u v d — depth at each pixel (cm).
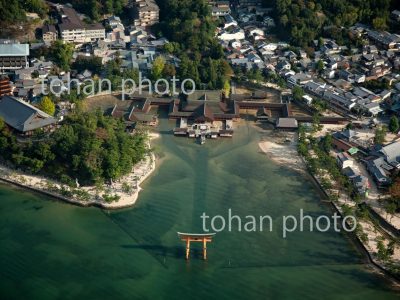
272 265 17075
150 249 17662
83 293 16038
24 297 15888
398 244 17725
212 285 16375
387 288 16275
